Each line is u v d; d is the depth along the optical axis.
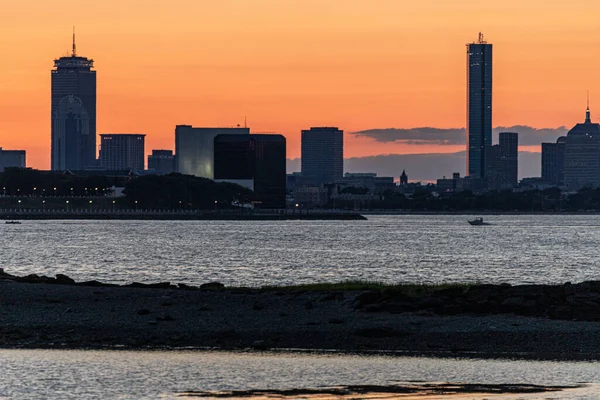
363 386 165.25
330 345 194.00
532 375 172.75
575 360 183.38
